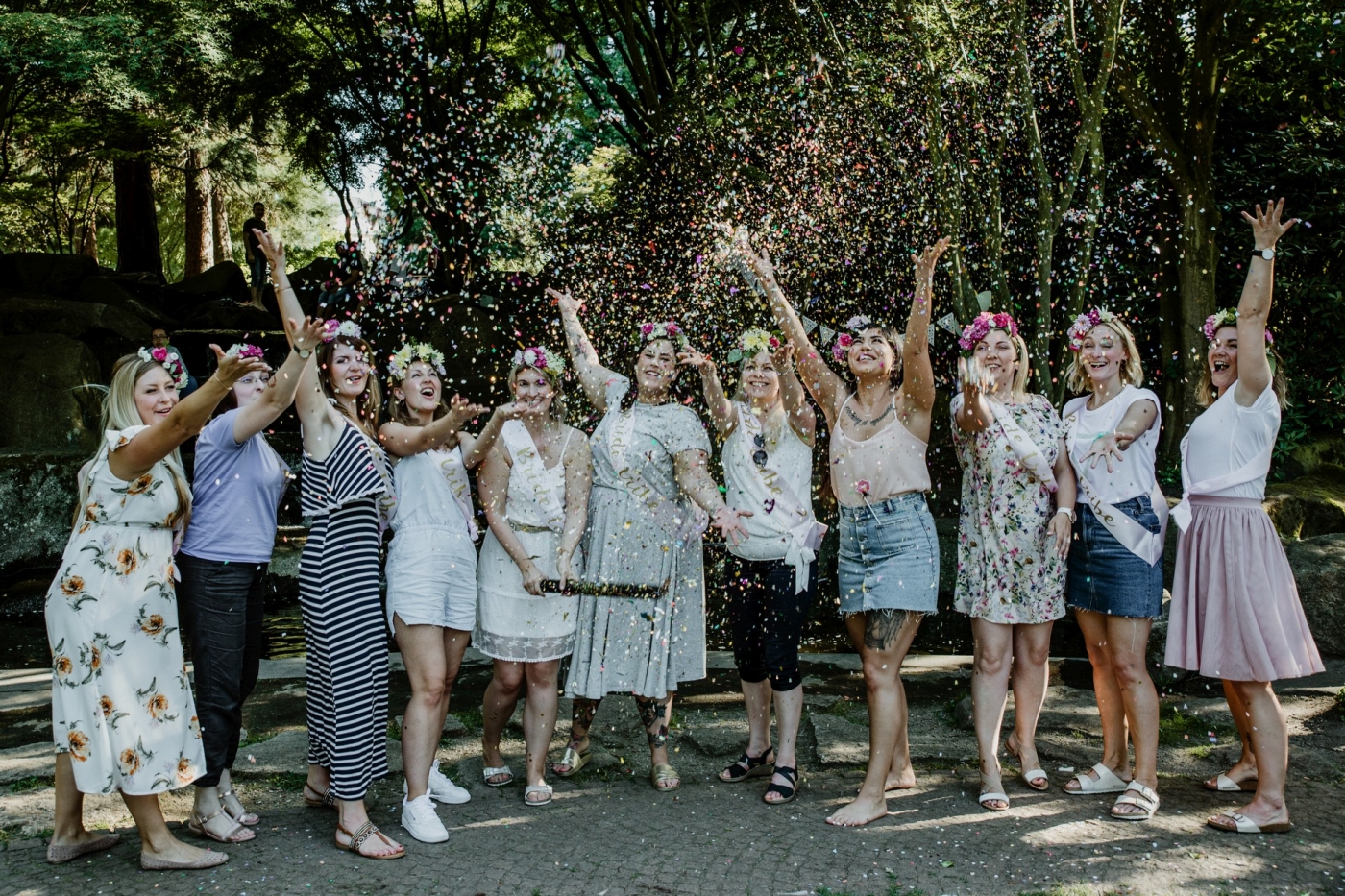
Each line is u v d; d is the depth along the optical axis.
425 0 12.80
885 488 3.34
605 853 2.99
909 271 6.70
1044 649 3.51
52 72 9.00
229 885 2.78
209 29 10.43
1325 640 4.88
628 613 3.51
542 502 3.42
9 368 9.41
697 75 8.80
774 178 6.72
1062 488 3.44
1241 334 3.24
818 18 6.93
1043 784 3.50
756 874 2.82
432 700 3.18
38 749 3.85
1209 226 7.36
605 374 3.86
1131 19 7.37
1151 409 3.38
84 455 8.10
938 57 5.90
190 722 2.94
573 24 11.74
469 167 6.50
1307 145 8.02
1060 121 7.66
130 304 13.22
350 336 3.27
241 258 25.30
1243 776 3.43
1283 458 7.59
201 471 3.08
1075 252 7.48
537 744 3.44
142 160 17.30
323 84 12.78
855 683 4.79
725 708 4.41
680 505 3.63
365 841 2.98
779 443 3.58
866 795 3.24
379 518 3.22
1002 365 3.51
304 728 4.09
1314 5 6.61
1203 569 3.28
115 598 2.83
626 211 8.10
